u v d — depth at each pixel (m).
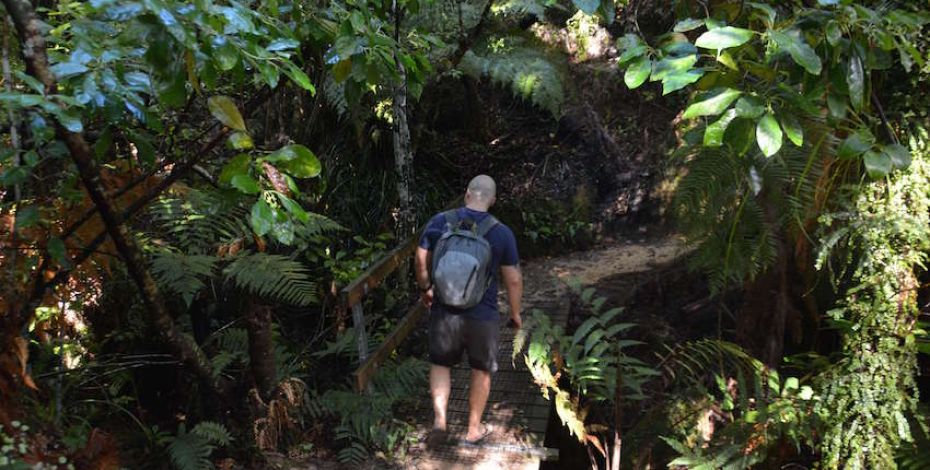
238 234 4.06
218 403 4.15
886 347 2.88
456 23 5.60
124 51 1.93
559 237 7.11
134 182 2.56
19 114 2.10
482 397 3.90
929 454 2.99
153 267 3.63
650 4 7.30
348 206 6.07
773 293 3.95
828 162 2.77
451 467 3.87
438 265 3.63
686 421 3.96
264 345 3.98
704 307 5.15
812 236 3.29
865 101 2.25
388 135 6.36
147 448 3.81
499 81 7.46
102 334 3.99
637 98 7.66
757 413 3.31
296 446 4.07
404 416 4.40
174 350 3.17
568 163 7.60
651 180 7.19
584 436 3.59
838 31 1.92
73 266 2.64
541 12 5.65
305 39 2.78
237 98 4.03
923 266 2.78
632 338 5.22
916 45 2.75
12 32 2.34
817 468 3.24
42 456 2.54
